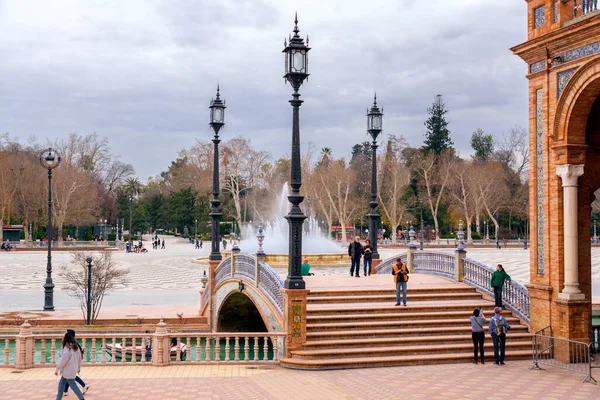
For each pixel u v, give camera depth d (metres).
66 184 90.00
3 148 102.31
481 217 108.31
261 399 14.66
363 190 113.88
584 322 18.31
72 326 29.22
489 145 127.94
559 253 18.67
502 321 18.16
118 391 15.62
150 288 43.44
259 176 113.12
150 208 140.12
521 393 14.75
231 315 28.28
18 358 18.52
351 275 27.20
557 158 18.62
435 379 16.36
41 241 89.06
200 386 16.09
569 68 18.14
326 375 17.17
